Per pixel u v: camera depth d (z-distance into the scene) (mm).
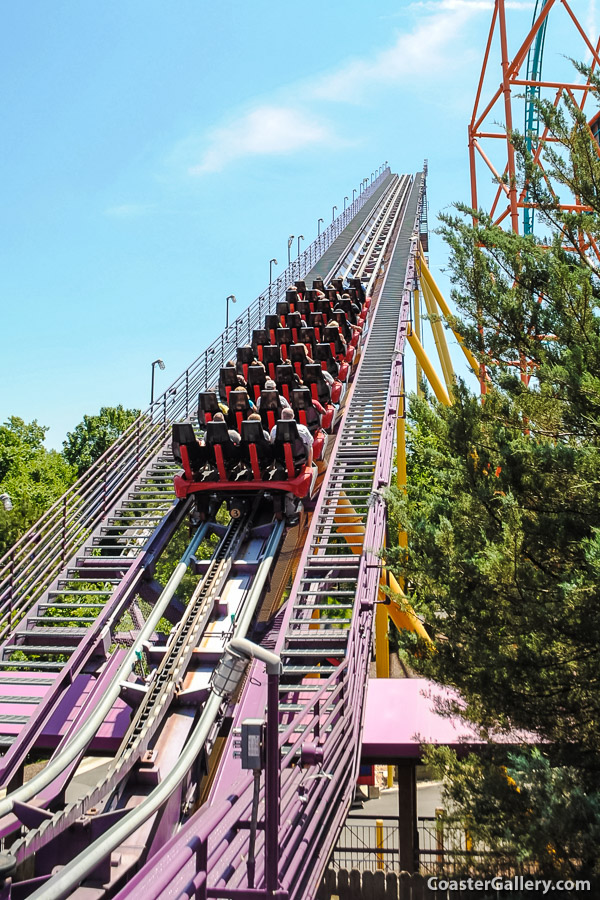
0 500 30219
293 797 7789
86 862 5781
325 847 8281
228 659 6141
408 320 30703
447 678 9836
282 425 16016
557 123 10883
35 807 9367
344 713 10188
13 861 7840
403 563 10156
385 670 24016
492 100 35750
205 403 18016
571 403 9680
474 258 10938
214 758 11422
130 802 10219
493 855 8977
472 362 24859
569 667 9234
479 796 9328
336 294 30141
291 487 15984
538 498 9695
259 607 14336
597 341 9781
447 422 10641
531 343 10703
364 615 12812
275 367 21203
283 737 7387
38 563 16266
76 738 10750
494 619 9609
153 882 4816
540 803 7926
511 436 9781
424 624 10250
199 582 14086
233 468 16750
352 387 22812
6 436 60125
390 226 54375
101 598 26891
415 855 12102
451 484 10742
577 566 9461
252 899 5820
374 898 11273
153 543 16312
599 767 8852
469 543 9844
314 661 13117
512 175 11492
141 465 19797
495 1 36875
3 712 12086
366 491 17656
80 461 75125
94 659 13523
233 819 6645
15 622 14500
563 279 10258
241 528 15883
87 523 17156
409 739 11602
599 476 9258
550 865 7992
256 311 32719
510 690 9289
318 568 14812
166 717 11523
